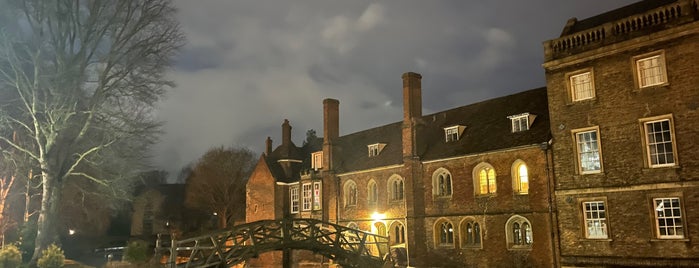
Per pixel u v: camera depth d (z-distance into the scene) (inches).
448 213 1164.5
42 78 924.6
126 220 2532.0
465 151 1144.8
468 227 1139.3
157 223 2495.1
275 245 884.0
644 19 844.6
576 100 930.7
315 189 1546.5
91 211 1620.3
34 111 917.2
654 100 825.5
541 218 975.6
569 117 935.0
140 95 1018.1
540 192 983.6
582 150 919.0
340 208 1470.2
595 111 898.7
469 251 1111.6
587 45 914.7
